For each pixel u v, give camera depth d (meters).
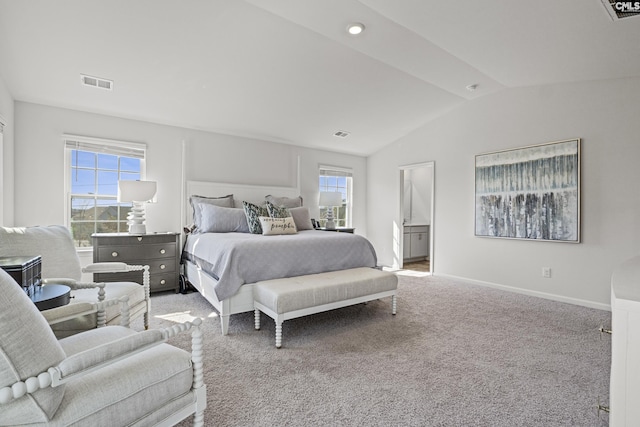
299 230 4.36
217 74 3.21
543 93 3.69
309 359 2.12
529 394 1.74
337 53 3.05
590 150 3.35
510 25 2.38
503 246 4.09
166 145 4.14
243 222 3.92
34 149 3.30
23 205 3.23
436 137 4.89
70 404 0.94
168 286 3.70
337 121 4.64
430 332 2.62
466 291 3.97
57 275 2.20
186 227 4.11
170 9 2.33
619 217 3.18
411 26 2.48
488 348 2.31
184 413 1.21
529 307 3.31
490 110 4.19
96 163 3.71
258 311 2.63
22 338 0.83
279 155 5.17
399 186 5.59
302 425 1.47
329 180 5.88
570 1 2.00
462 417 1.54
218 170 4.55
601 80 3.29
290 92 3.71
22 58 2.68
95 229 3.71
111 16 2.34
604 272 3.27
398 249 5.63
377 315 3.05
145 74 3.08
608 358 2.16
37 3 2.17
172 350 1.26
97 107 3.57
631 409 0.96
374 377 1.90
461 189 4.56
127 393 1.04
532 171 3.76
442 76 3.57
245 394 1.71
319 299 2.50
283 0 2.26
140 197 3.55
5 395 0.80
